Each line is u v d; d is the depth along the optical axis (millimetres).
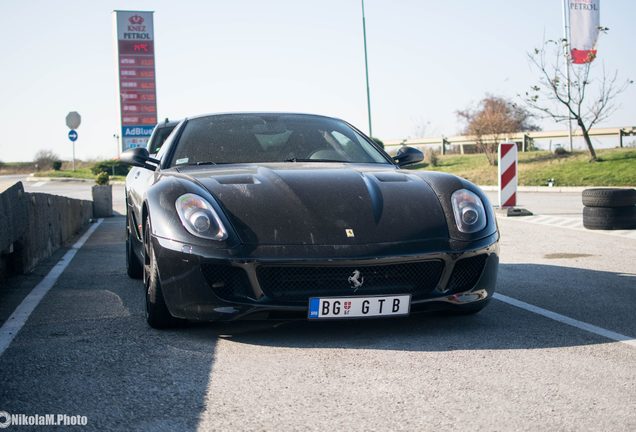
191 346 3408
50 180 34062
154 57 34312
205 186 3752
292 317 3377
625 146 25750
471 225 3650
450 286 3598
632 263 6145
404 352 3246
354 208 3590
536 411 2459
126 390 2738
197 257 3391
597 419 2377
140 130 34469
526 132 28797
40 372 2986
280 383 2811
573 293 4766
